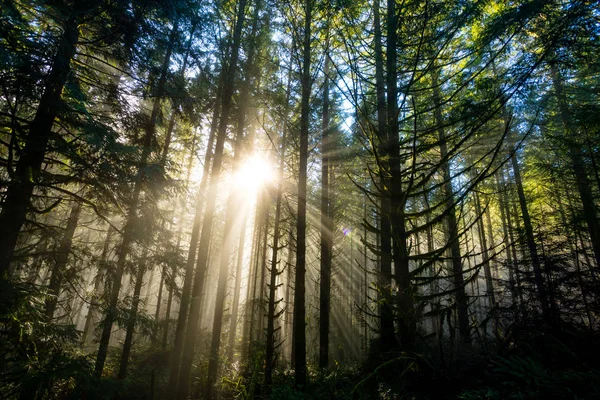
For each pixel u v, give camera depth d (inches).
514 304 354.9
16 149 220.2
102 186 267.0
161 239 363.6
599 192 453.7
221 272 475.2
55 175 242.1
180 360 366.6
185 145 608.1
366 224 185.8
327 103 539.8
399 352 185.5
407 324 163.8
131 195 303.6
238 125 485.1
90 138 219.9
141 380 442.3
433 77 258.7
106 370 471.8
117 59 280.1
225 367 535.8
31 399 177.2
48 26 221.1
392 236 170.6
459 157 551.8
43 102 216.1
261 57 449.1
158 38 267.1
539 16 199.6
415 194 168.1
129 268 342.0
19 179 208.2
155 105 395.5
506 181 656.4
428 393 184.4
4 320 174.7
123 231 326.0
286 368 591.8
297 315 313.9
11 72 194.2
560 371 194.7
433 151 439.5
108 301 307.1
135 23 250.1
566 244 414.3
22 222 222.8
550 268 368.8
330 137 540.4
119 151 243.9
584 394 161.3
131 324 301.9
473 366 203.2
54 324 211.8
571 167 412.8
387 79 193.0
